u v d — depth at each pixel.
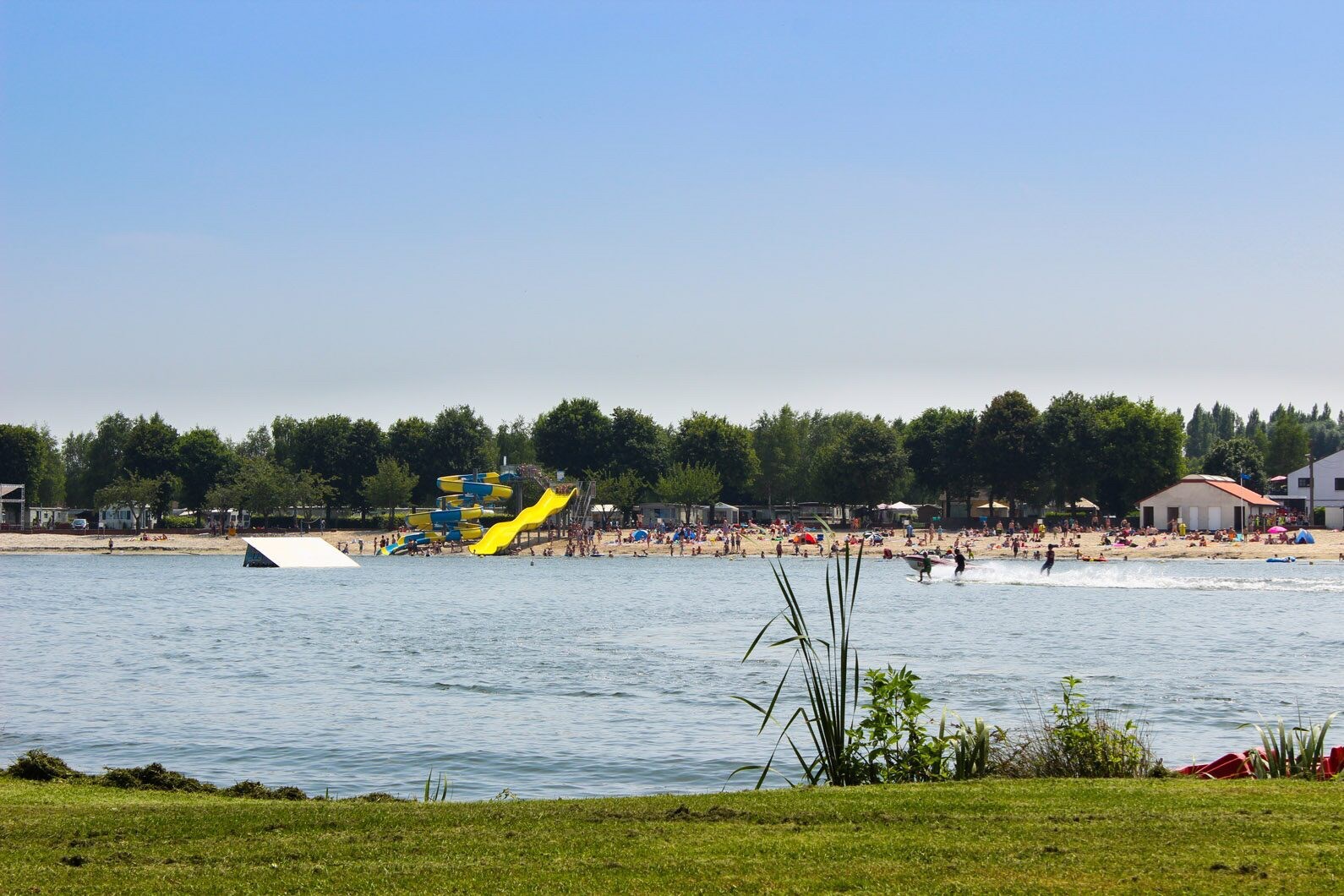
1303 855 23.33
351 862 24.36
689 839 25.80
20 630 131.88
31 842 26.59
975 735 38.38
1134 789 31.19
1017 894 21.28
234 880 23.00
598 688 80.69
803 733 62.34
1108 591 182.50
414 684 84.38
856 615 142.62
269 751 59.25
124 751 59.69
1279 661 92.38
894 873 22.73
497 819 28.72
